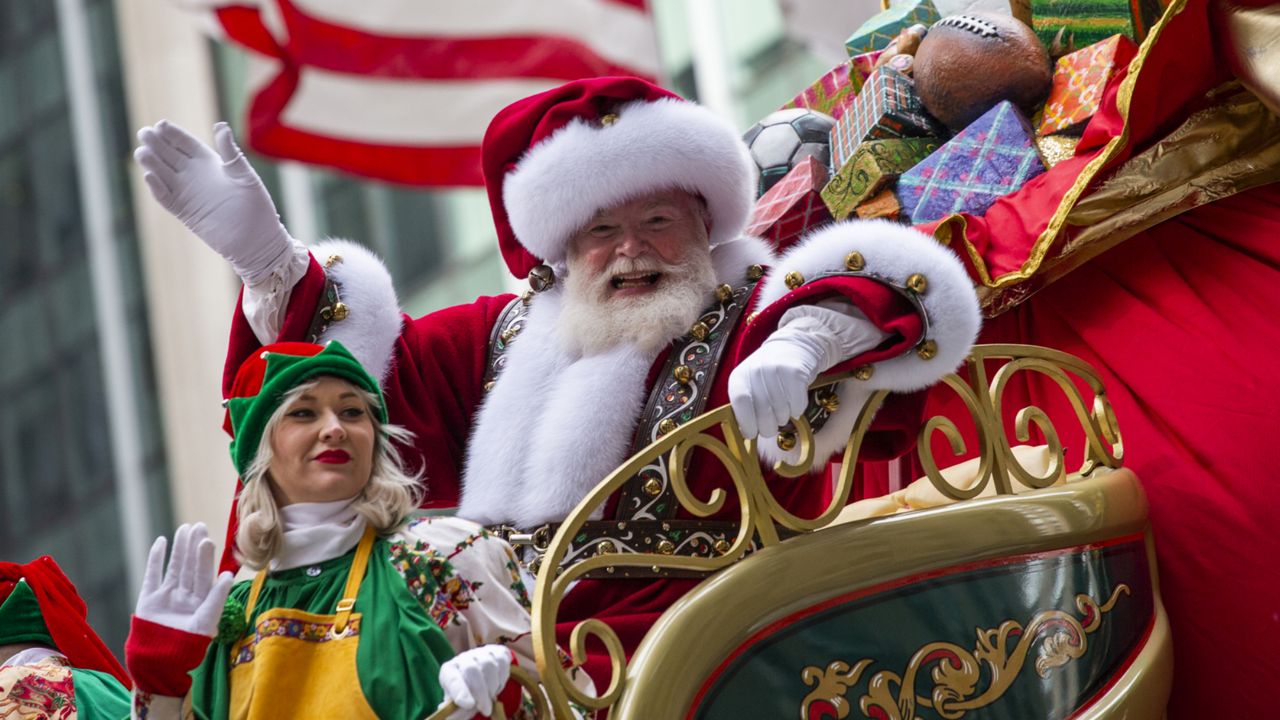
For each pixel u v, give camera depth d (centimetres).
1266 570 745
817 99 1062
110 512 2725
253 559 554
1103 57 904
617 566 692
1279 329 786
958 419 854
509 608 559
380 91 1784
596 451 712
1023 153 895
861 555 625
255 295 760
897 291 652
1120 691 673
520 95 1784
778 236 930
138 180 2658
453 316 819
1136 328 820
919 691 624
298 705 530
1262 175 839
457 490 796
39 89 2892
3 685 679
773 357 619
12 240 2866
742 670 594
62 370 2794
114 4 2881
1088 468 725
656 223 761
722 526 704
